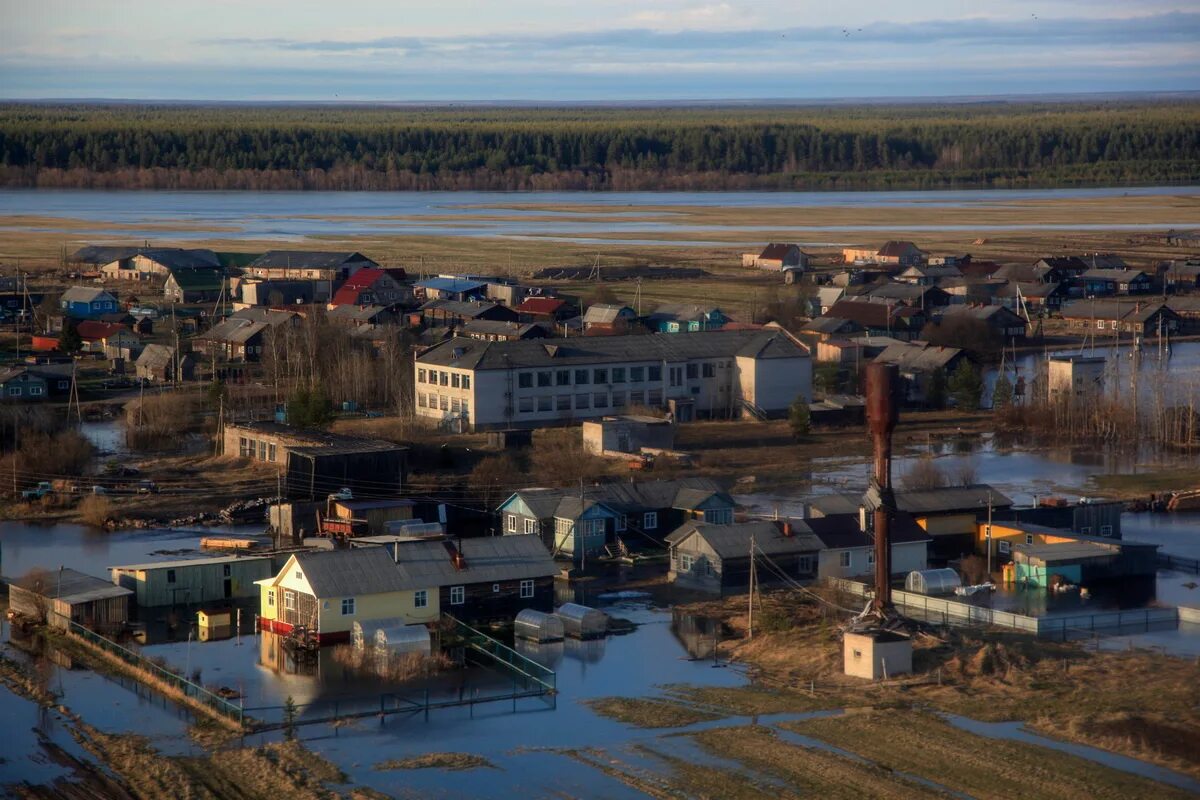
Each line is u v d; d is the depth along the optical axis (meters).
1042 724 70.44
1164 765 65.19
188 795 62.72
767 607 91.75
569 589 97.56
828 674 79.25
